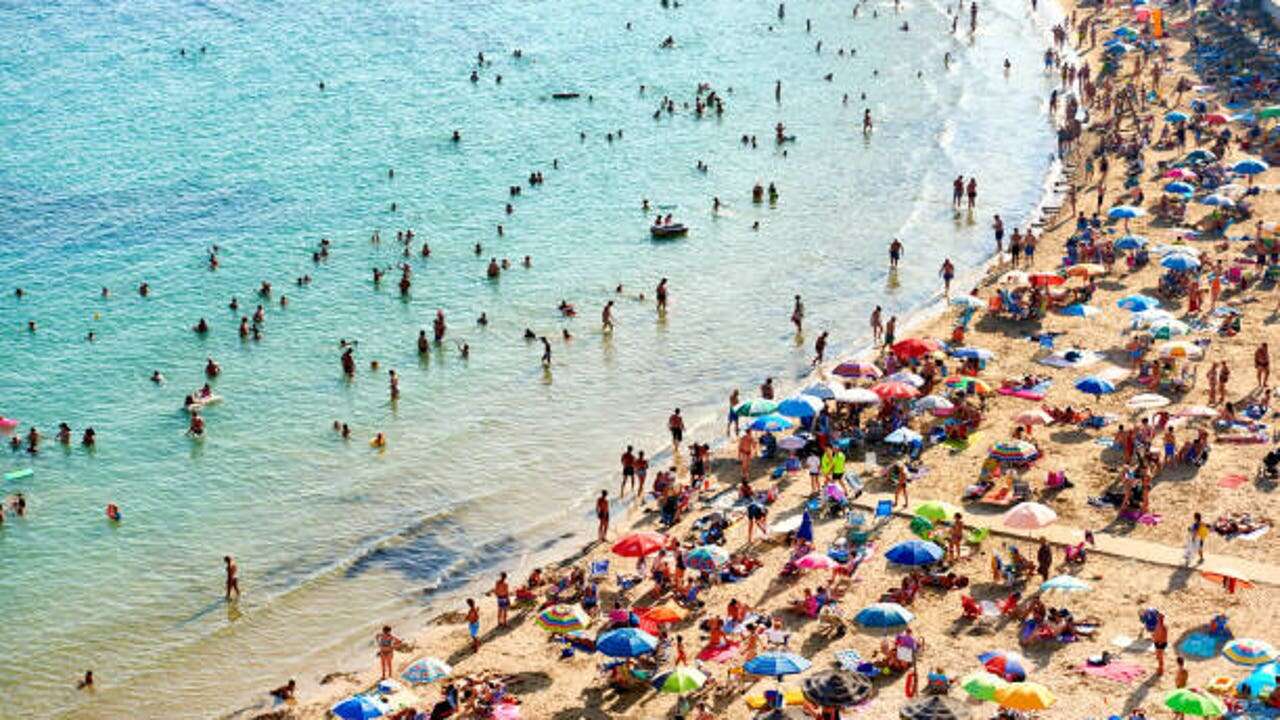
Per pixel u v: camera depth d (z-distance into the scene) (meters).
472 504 45.72
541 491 46.53
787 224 75.31
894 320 57.56
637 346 59.19
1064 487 41.31
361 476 47.78
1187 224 65.38
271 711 34.09
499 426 51.72
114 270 68.88
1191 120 81.38
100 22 132.50
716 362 57.41
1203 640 32.06
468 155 90.19
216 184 83.69
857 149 89.88
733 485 45.12
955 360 53.16
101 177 85.00
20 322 62.03
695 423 51.53
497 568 41.56
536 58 119.75
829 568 36.22
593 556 41.50
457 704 32.88
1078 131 84.88
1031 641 33.19
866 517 40.97
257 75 113.31
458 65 117.31
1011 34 122.38
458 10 140.75
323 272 68.56
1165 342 52.53
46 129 96.44
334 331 61.22
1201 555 36.22
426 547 42.97
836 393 47.53
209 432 51.28
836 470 42.81
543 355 58.41
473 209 78.75
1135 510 39.16
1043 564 35.78
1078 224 66.00
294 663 36.69
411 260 70.38
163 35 127.62
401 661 35.97
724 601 37.16
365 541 43.41
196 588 40.72
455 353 58.81
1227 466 41.56
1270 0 104.31
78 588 40.66
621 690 33.50
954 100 101.12
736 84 109.06
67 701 35.06
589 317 62.53
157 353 58.75
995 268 65.19
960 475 43.28
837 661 32.78
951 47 119.06
